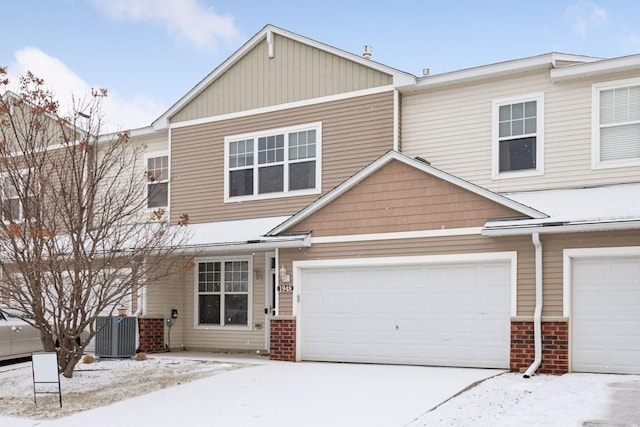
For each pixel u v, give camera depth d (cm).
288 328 1455
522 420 840
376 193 1398
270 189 1694
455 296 1309
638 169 1320
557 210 1234
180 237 1620
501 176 1448
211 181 1786
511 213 1250
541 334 1195
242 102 1761
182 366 1407
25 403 1093
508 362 1246
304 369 1305
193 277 1820
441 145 1523
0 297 1386
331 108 1628
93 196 1281
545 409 893
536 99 1431
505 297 1260
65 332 1243
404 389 1059
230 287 1766
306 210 1457
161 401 1064
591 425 803
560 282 1196
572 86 1399
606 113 1365
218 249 1517
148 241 1423
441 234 1320
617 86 1355
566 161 1388
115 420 952
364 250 1398
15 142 1638
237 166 1750
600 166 1354
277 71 1714
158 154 1922
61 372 1275
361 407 949
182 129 1853
